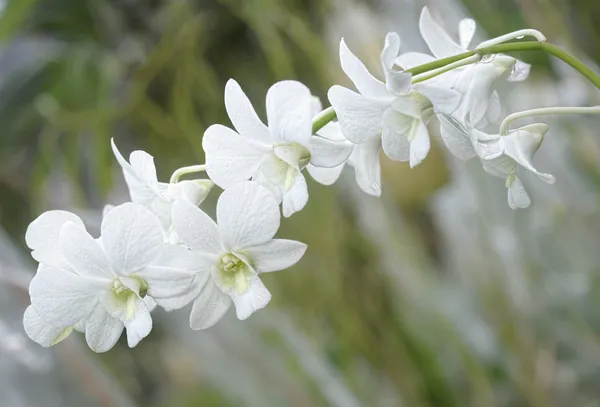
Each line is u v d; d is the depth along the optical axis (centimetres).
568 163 148
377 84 99
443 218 162
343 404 137
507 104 135
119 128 160
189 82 151
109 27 151
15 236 165
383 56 97
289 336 145
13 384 129
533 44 99
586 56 127
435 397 158
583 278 153
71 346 138
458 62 99
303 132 99
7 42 146
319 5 150
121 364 164
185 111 152
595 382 157
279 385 137
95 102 154
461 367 158
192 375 146
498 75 102
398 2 147
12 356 131
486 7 125
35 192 161
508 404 158
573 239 152
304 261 158
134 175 101
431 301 158
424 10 103
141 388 163
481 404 153
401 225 160
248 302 99
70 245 99
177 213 99
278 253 99
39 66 155
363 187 103
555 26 124
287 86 99
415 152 99
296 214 157
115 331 100
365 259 161
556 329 157
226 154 100
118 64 155
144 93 154
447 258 170
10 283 139
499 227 153
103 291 99
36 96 156
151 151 160
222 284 99
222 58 155
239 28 152
